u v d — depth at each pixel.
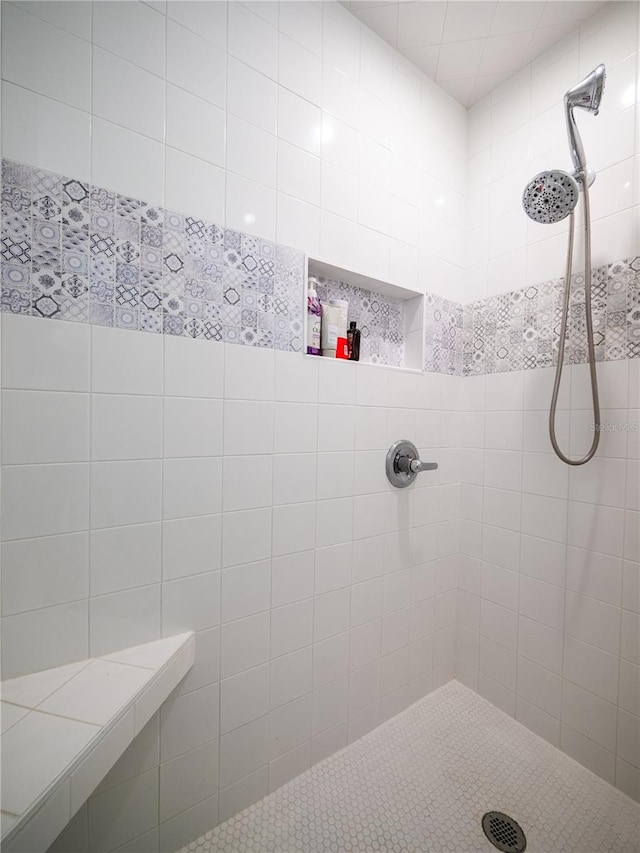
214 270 0.91
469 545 1.48
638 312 1.04
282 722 1.07
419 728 1.29
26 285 0.71
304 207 1.06
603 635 1.11
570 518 1.18
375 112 1.21
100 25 0.77
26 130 0.71
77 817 0.81
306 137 1.06
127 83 0.80
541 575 1.26
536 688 1.27
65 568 0.76
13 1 0.69
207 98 0.89
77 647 0.78
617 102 1.07
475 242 1.46
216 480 0.93
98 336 0.78
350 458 1.17
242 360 0.96
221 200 0.92
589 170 1.13
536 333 1.27
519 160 1.31
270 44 0.98
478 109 1.45
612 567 1.09
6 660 0.72
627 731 1.05
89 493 0.78
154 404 0.85
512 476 1.34
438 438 1.42
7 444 0.71
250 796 1.02
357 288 1.30
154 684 0.75
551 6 1.08
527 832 0.96
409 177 1.30
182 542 0.89
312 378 1.08
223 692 0.96
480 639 1.44
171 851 0.91
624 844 0.94
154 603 0.86
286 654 1.07
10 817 0.50
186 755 0.92
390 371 1.27
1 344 0.70
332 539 1.14
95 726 0.63
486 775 1.12
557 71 1.20
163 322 0.85
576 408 1.17
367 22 1.16
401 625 1.34
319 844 0.94
